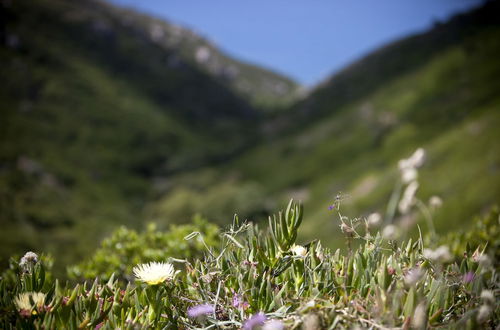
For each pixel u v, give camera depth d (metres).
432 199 4.53
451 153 72.69
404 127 102.00
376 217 1.94
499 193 53.69
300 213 1.76
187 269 1.85
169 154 132.00
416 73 124.44
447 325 1.44
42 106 122.06
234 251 1.90
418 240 1.86
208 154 134.12
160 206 84.06
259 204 62.78
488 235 3.70
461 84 106.25
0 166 86.50
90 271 3.89
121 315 1.63
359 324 1.46
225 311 1.68
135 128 134.38
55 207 77.75
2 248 54.59
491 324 1.50
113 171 114.31
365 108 122.69
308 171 108.50
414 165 4.84
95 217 83.75
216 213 61.12
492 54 108.88
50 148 107.50
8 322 1.53
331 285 1.68
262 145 137.62
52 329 1.48
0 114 108.25
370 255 1.74
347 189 87.56
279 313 1.55
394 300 1.45
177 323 1.65
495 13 130.00
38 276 1.82
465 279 1.72
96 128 126.56
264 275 1.70
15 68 125.75
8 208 67.81
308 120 143.88
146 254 3.98
